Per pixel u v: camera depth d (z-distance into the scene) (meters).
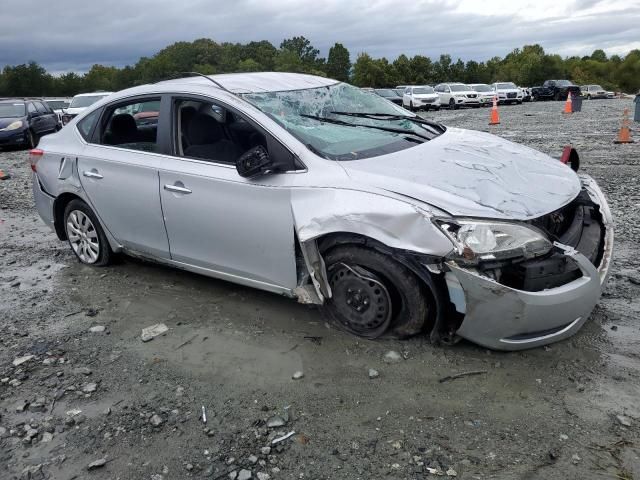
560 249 3.24
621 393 3.03
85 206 5.18
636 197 7.38
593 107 31.80
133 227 4.71
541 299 3.11
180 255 4.45
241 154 4.14
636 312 3.94
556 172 3.88
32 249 6.33
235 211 3.90
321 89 4.66
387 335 3.64
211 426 2.97
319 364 3.48
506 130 18.09
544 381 3.17
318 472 2.60
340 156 3.72
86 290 4.93
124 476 2.66
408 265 3.28
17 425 3.08
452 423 2.87
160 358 3.70
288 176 3.67
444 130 4.71
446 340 3.52
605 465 2.54
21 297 4.87
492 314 3.16
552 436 2.74
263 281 3.98
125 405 3.21
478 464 2.59
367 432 2.85
